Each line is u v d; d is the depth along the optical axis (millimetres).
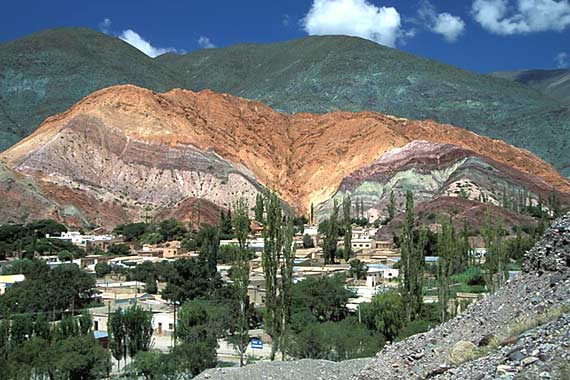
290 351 47844
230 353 54750
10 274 90000
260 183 198250
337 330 50312
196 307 62562
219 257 99188
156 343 62062
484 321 21250
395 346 23438
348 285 79125
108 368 49438
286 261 45906
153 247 131125
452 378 17266
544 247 21641
